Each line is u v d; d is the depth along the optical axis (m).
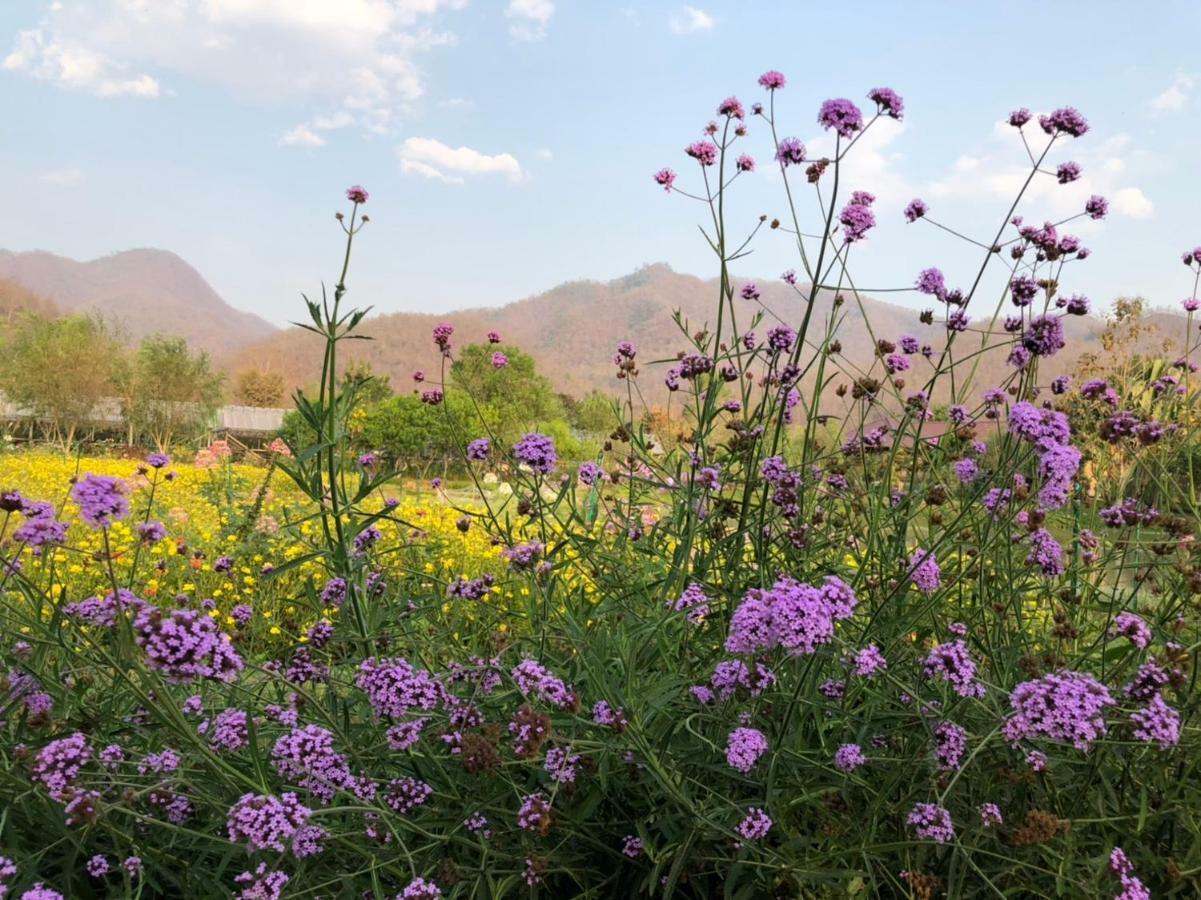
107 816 0.50
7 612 0.61
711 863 0.54
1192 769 0.55
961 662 0.51
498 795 0.54
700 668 0.66
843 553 0.79
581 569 0.79
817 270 0.78
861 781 0.53
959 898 0.49
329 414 0.67
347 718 0.56
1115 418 0.75
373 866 0.47
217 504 1.88
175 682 0.45
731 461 0.79
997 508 0.66
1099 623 0.76
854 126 0.76
